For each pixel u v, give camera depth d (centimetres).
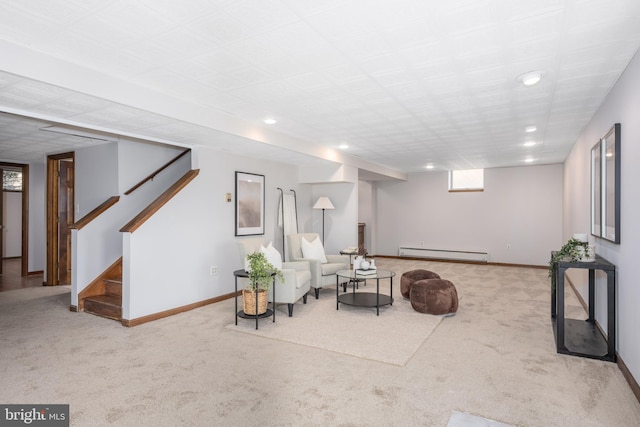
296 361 301
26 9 191
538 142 551
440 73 283
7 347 331
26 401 238
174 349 327
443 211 912
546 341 346
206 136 416
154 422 214
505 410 228
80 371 282
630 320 264
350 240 703
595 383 263
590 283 396
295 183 678
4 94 269
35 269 728
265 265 404
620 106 292
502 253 845
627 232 273
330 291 566
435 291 430
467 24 210
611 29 216
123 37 223
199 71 276
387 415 222
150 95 313
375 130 469
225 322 407
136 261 401
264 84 304
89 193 543
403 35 222
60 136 484
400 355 312
